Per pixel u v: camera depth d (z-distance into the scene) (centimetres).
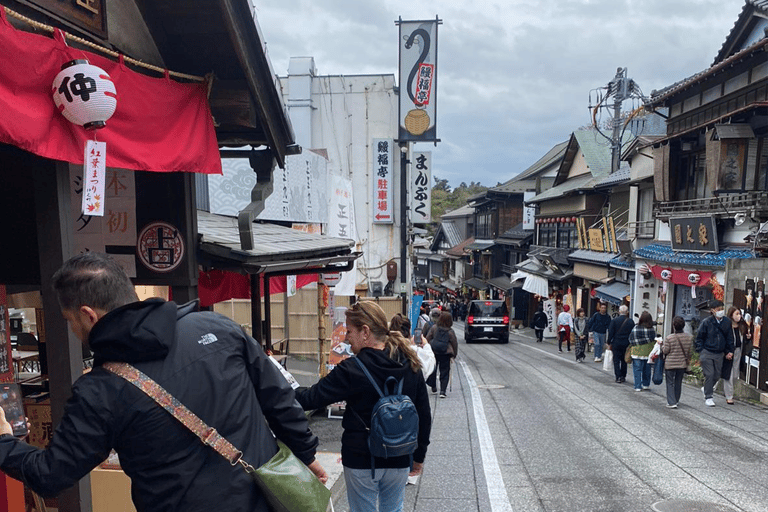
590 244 2414
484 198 4297
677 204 1588
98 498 369
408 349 315
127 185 435
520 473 531
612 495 471
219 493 158
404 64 1770
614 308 2194
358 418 300
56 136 261
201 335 172
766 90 1215
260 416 178
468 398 945
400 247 1955
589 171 2750
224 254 438
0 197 331
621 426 728
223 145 477
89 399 150
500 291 3912
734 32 1374
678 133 1498
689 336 871
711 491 479
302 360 1244
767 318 891
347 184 1398
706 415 807
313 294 1250
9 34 233
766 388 894
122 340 153
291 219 902
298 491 166
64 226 289
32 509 350
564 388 1070
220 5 345
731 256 1268
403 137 1795
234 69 417
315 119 1942
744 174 1184
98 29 308
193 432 156
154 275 438
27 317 902
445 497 468
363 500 302
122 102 312
